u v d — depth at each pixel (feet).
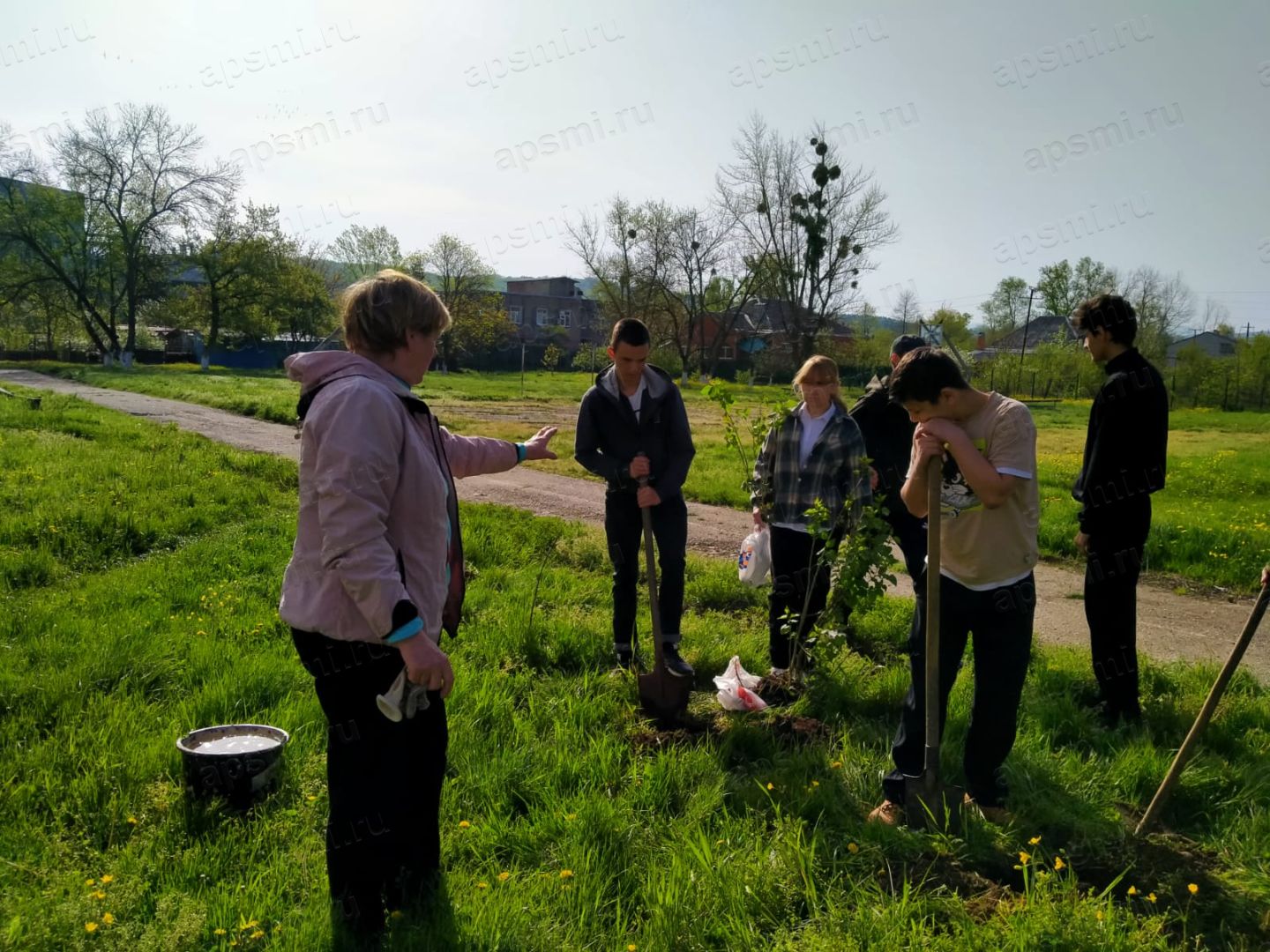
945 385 10.92
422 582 8.57
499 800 11.87
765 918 9.42
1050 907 9.22
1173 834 11.56
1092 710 15.61
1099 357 15.24
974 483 10.64
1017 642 11.36
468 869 10.32
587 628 18.95
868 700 15.72
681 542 16.96
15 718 13.37
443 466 9.09
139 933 8.73
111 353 182.70
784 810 11.72
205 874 9.92
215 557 24.41
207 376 147.13
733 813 11.78
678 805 12.04
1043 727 14.87
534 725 14.14
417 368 9.05
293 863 10.13
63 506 28.35
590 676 16.38
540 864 10.47
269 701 14.82
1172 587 28.40
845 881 10.12
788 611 17.12
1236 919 9.79
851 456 16.90
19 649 16.25
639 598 21.70
